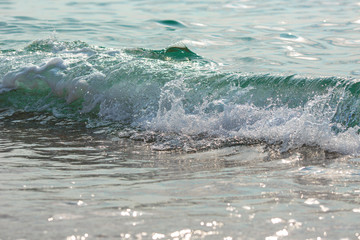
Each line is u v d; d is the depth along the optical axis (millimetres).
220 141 18297
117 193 13000
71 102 23469
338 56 28328
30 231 10555
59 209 11805
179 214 11477
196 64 26891
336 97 18938
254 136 18359
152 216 11367
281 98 19844
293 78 20516
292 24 37469
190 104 20906
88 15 41406
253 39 33250
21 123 21594
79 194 12914
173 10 43625
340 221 11086
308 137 17484
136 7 45094
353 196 12664
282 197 12633
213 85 21469
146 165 15859
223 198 12586
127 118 21641
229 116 19484
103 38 33812
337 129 17828
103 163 16078
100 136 19594
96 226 10797
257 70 25828
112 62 25203
